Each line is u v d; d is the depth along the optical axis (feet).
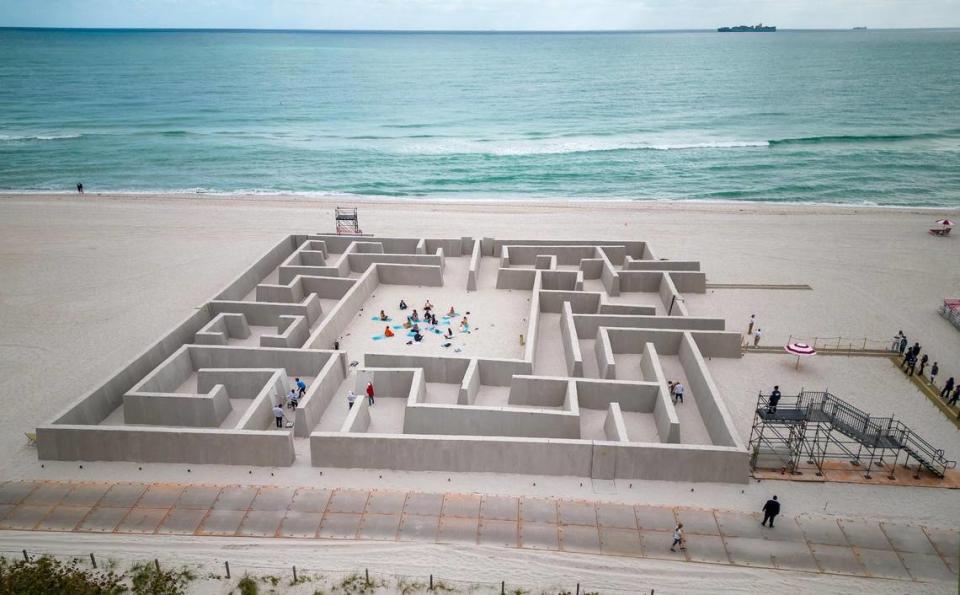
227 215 207.82
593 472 83.05
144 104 469.98
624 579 67.77
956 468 85.92
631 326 118.42
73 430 84.89
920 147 318.65
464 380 95.50
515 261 154.71
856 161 293.64
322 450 83.87
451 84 589.73
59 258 167.94
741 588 66.90
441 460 83.66
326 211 212.43
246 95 516.73
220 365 107.14
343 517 75.82
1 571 68.59
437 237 168.76
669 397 91.91
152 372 99.19
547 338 118.52
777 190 252.62
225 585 67.21
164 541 72.49
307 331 118.93
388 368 102.37
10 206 217.56
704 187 258.57
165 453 85.51
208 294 145.59
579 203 229.86
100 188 256.52
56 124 387.75
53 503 78.28
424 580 67.56
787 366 113.70
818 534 73.82
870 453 89.04
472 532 73.67
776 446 89.45
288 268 139.85
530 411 87.86
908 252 173.68
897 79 597.11
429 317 124.57
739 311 136.56
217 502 78.23
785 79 607.37
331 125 390.01
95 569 69.05
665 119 406.21
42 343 122.42
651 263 146.51
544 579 67.72
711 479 82.33
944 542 72.90
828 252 173.68
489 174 279.08
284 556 70.44
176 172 281.95
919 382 107.86
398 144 337.52
